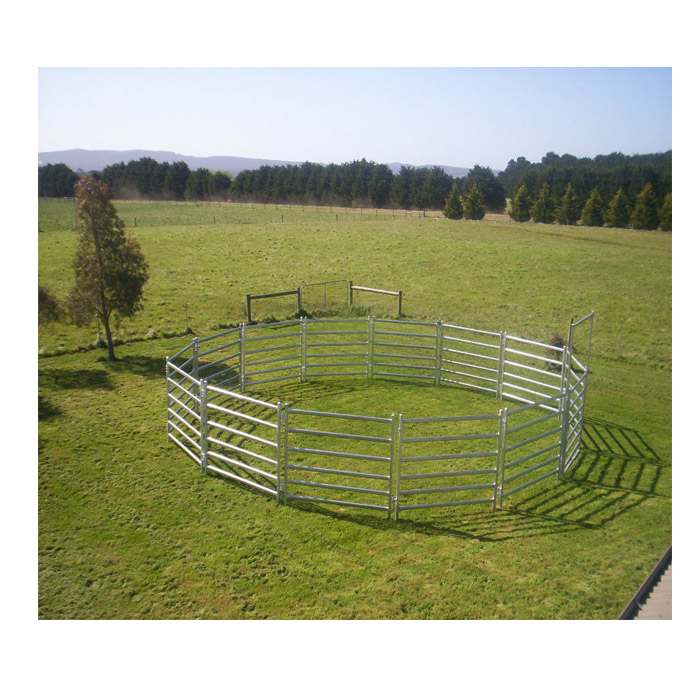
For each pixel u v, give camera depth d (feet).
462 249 132.67
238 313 73.56
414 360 54.75
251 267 111.04
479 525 27.81
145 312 73.31
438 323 47.44
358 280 100.73
